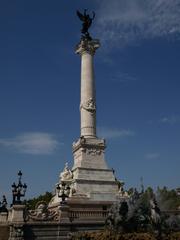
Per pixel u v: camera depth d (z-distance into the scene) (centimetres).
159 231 3522
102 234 3497
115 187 5697
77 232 4028
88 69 6228
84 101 6097
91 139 5928
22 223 3931
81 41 6369
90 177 5662
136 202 3884
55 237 4072
